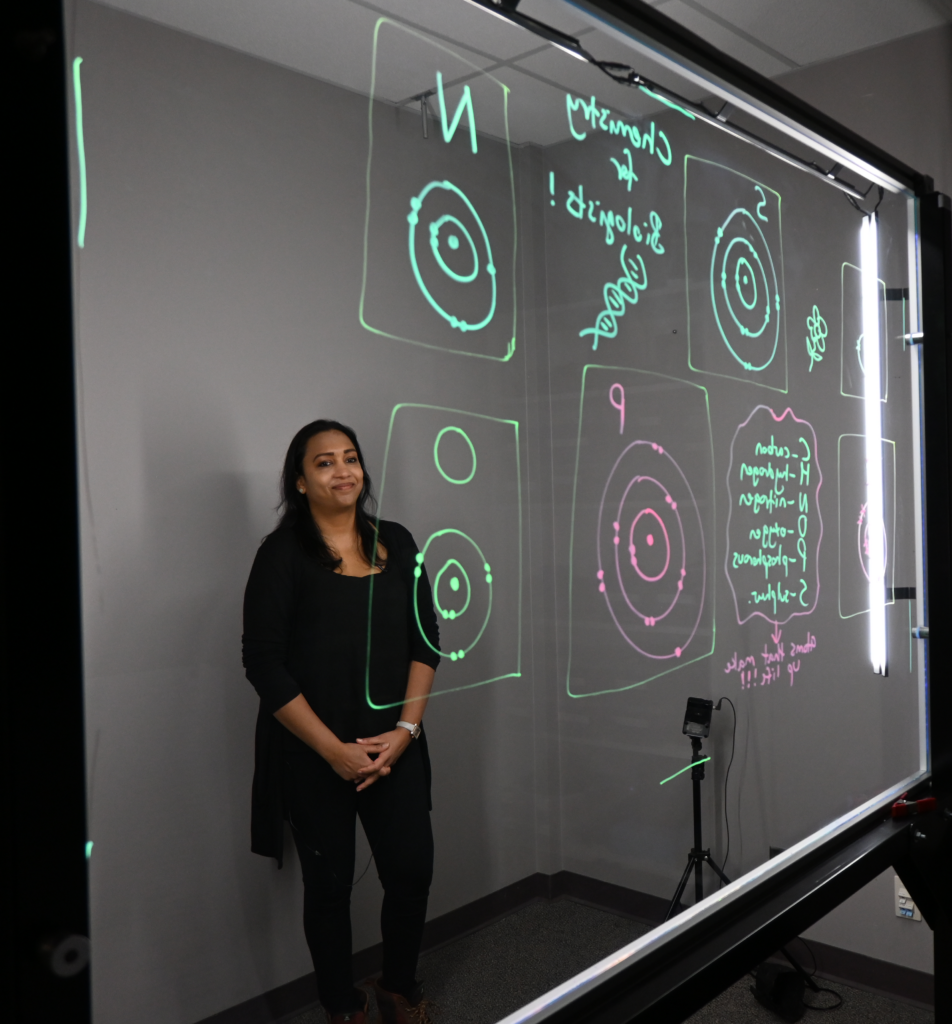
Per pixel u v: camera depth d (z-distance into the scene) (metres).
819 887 1.33
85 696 0.81
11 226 0.59
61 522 0.61
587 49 1.22
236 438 0.89
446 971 1.08
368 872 1.01
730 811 1.56
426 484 1.05
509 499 1.15
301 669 0.96
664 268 1.41
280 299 0.92
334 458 0.97
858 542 1.87
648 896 1.36
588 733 1.28
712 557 1.51
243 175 0.89
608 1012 1.00
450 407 1.08
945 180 2.18
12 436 0.59
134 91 0.81
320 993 0.98
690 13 1.95
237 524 0.90
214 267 0.88
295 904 0.96
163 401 0.84
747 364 1.58
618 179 1.30
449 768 1.09
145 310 0.82
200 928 0.90
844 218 1.81
